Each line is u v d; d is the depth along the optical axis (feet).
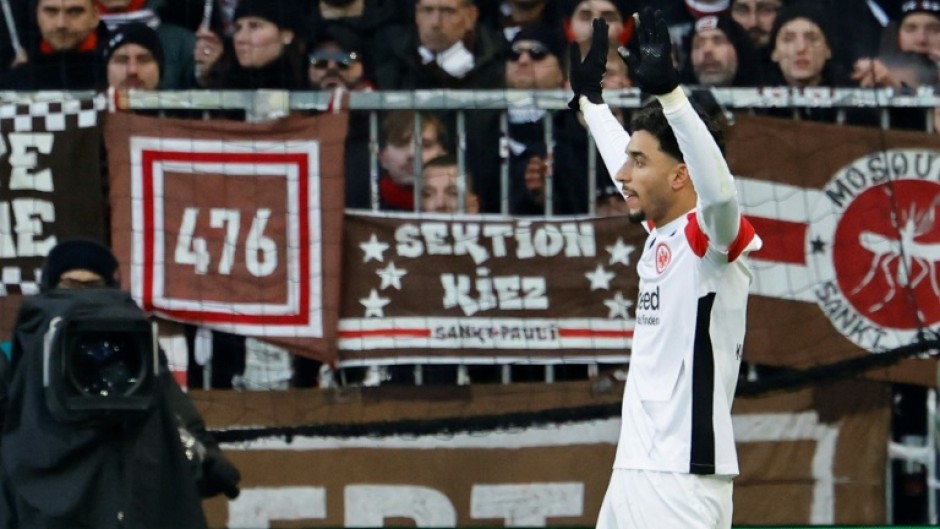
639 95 72.28
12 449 50.11
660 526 46.09
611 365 72.13
